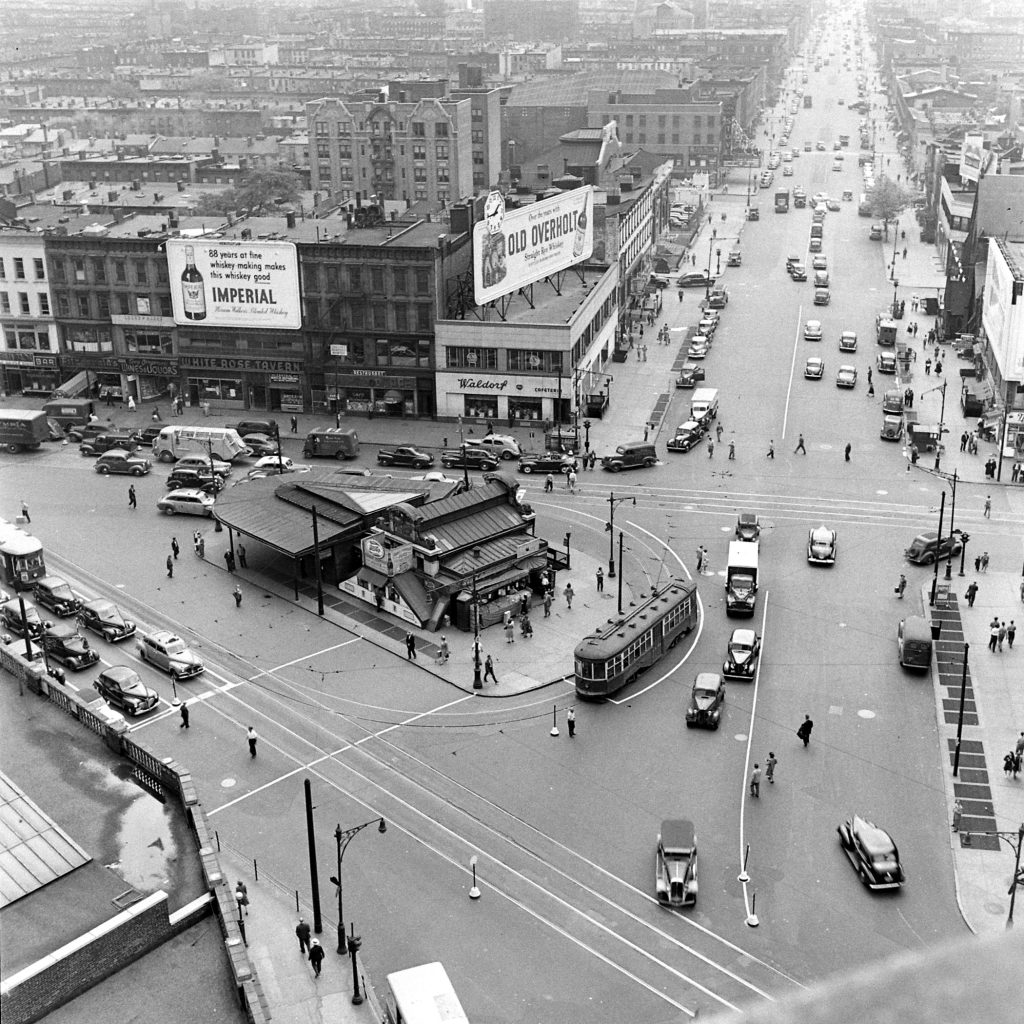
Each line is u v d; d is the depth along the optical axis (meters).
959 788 66.50
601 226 162.00
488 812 64.88
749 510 108.56
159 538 104.50
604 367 154.00
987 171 197.75
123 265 138.62
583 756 70.12
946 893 57.59
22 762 42.84
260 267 133.50
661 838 59.12
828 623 86.94
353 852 61.56
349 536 94.00
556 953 53.84
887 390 143.62
